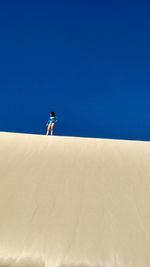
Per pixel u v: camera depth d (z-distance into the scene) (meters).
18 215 6.45
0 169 8.09
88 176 7.89
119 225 6.23
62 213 6.55
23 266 5.38
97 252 5.57
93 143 9.91
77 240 5.82
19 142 9.70
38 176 7.83
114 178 7.82
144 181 7.71
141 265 5.35
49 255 5.52
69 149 9.33
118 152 9.24
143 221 6.36
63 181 7.66
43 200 6.95
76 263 5.38
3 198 6.96
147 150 9.45
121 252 5.59
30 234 5.95
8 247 5.65
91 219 6.38
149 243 5.80
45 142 9.80
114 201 6.95
